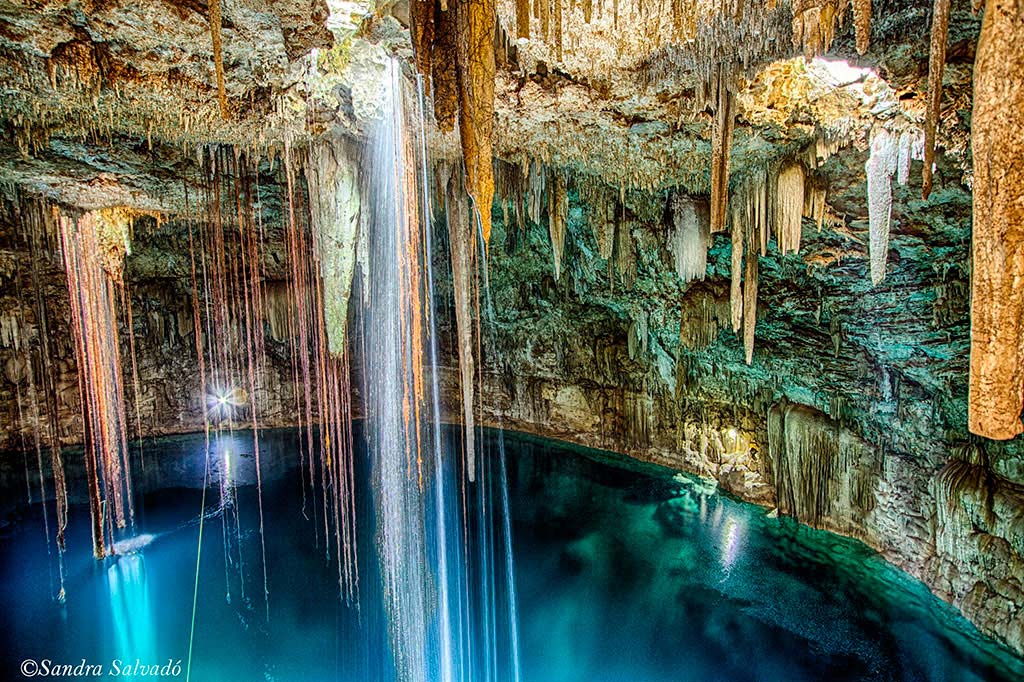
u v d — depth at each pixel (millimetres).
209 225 13141
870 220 6223
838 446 9578
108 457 10898
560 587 9773
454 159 8688
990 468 7246
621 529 11422
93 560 10867
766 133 6910
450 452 15898
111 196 8750
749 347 8836
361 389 18297
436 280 16797
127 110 5980
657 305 12344
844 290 9070
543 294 15352
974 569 7137
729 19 4957
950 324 7586
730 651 7797
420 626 9156
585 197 10586
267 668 8258
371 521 12734
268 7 4266
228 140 7328
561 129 7309
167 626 9047
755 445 11469
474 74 3857
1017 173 2223
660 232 10992
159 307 15938
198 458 16109
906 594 8070
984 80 2248
